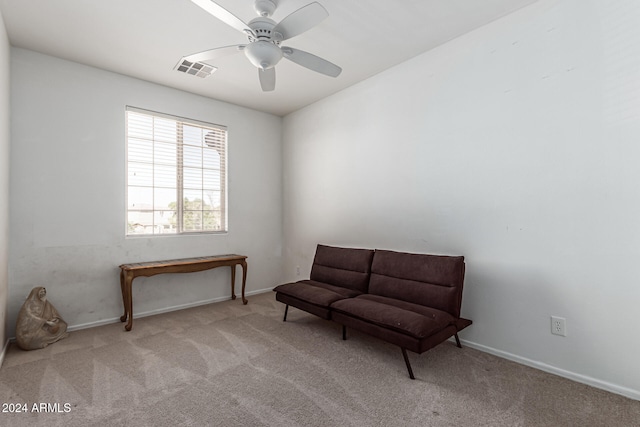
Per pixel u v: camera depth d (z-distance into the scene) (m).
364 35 2.74
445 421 1.70
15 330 2.81
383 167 3.41
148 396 1.94
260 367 2.32
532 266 2.33
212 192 4.23
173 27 2.60
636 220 1.91
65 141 3.11
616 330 1.97
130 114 3.57
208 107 4.14
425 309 2.42
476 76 2.65
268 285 4.72
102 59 3.13
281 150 4.91
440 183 2.90
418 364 2.36
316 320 3.39
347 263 3.32
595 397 1.92
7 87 2.67
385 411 1.79
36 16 2.45
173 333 3.01
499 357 2.48
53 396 1.94
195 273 3.98
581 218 2.11
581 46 2.11
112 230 3.37
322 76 3.51
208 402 1.88
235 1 2.29
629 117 1.93
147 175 3.68
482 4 2.34
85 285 3.21
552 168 2.24
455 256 2.67
